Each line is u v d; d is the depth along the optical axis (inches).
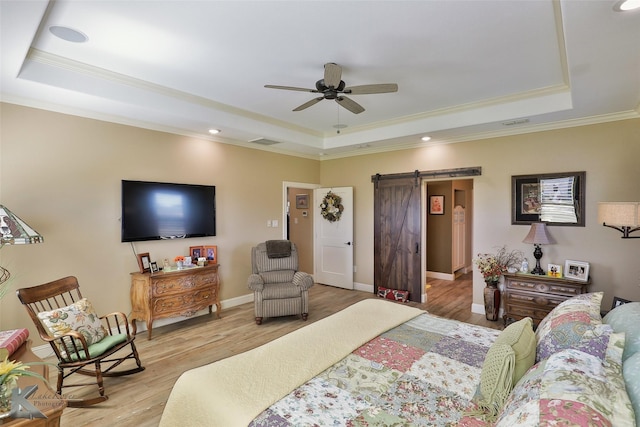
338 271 243.4
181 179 171.0
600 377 43.5
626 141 139.4
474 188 181.6
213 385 62.0
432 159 198.5
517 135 167.0
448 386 62.1
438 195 275.4
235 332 155.4
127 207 149.3
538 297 148.5
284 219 229.0
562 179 153.5
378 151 223.5
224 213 191.9
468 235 304.2
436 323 95.8
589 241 147.4
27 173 123.1
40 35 93.5
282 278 180.2
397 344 80.8
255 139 191.2
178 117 145.2
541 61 110.2
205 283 167.2
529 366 57.9
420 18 85.1
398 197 213.3
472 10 81.7
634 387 42.2
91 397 100.9
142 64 113.0
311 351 75.7
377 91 108.5
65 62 109.5
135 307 148.9
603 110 135.9
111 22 86.7
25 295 98.0
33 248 124.8
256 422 51.3
